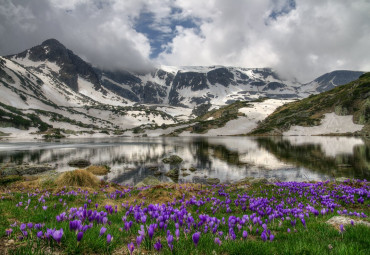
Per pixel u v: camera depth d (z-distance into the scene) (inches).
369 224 224.7
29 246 153.3
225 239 175.0
